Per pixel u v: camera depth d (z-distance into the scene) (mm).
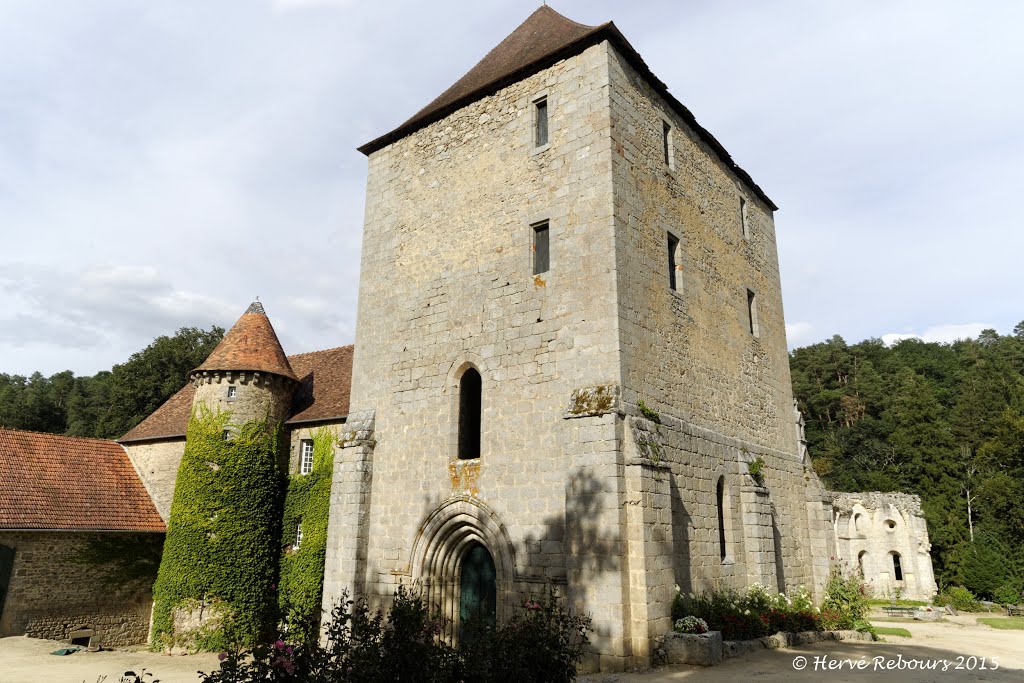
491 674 7336
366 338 18156
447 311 16531
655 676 10766
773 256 22781
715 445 16312
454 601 14977
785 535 19422
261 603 20438
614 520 12102
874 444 54531
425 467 15805
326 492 20531
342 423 21141
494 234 16109
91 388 54281
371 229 19094
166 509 23172
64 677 13797
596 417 12859
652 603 11977
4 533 19281
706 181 18953
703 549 14758
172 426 24891
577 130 15195
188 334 47688
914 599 34531
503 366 14984
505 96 16938
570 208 14828
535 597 12961
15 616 19078
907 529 35781
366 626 7613
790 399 21922
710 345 17328
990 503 37812
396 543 15859
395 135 19266
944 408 52781
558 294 14492
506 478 14195
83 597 20641
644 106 16344
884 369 69062
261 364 22141
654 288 15164
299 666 6676
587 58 15477
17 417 49469
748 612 13938
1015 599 32125
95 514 21500
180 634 19875
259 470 21297
